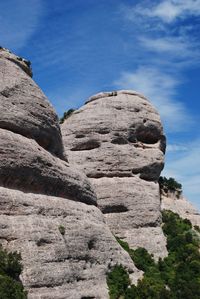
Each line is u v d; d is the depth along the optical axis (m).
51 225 45.91
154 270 64.06
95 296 47.25
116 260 54.34
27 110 49.50
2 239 41.09
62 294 42.78
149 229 71.19
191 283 59.06
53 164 50.53
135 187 73.69
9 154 45.03
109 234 55.66
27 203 45.00
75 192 53.59
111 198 71.81
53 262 43.53
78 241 48.47
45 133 51.47
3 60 51.12
